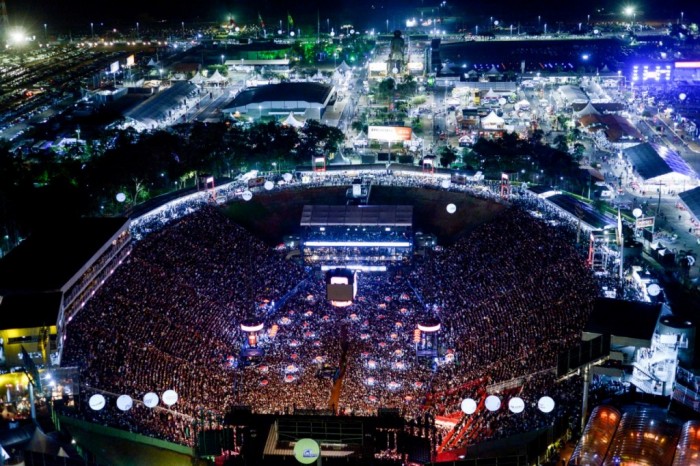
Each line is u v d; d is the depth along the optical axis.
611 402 111.62
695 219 199.62
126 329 143.62
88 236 162.88
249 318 145.25
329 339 146.62
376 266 183.25
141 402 120.50
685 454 95.75
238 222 198.38
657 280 153.88
